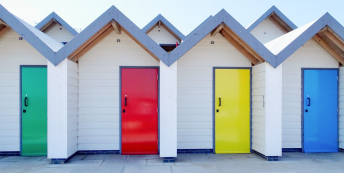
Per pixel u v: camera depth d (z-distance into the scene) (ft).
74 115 16.38
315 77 18.52
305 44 18.61
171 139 14.99
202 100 18.07
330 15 15.19
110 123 17.44
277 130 15.62
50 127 14.62
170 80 14.96
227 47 18.26
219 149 17.93
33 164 14.78
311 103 18.45
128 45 17.65
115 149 17.42
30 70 17.02
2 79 16.96
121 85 17.49
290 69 18.53
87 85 17.39
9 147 16.85
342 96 18.26
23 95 16.93
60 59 14.51
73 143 16.24
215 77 18.11
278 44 17.26
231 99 18.07
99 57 17.52
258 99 16.89
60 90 14.67
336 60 18.58
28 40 14.25
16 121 16.92
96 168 14.05
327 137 18.34
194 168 14.15
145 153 17.35
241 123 17.98
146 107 17.52
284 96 18.47
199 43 18.22
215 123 17.94
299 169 14.07
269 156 15.79
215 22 14.98
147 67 17.65
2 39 17.02
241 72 18.19
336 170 13.93
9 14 13.99
